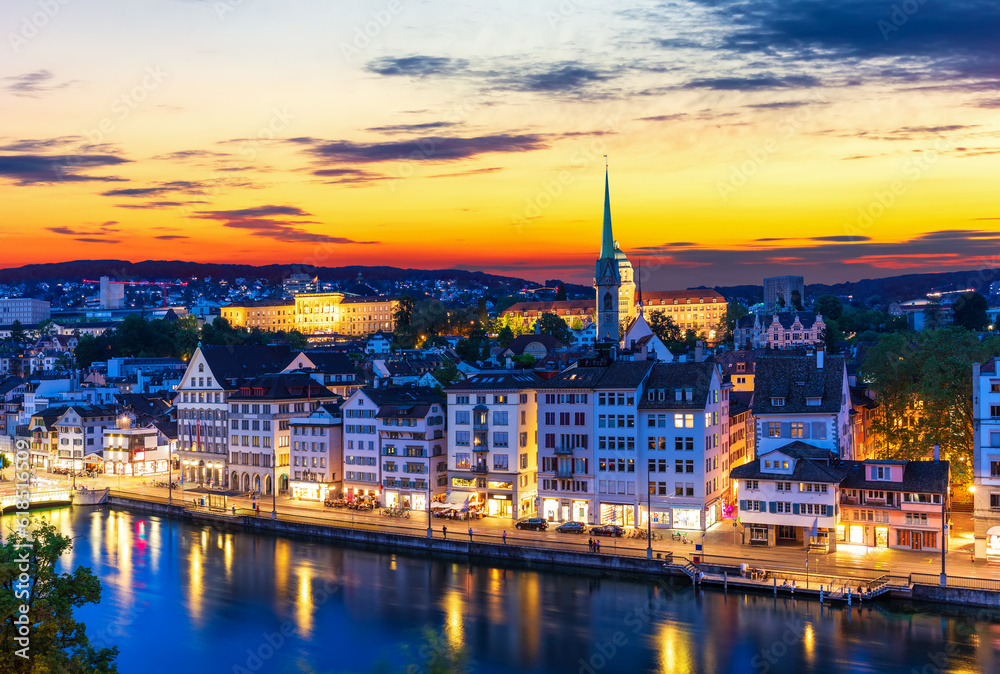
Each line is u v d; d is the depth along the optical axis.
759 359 129.38
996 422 101.25
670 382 125.56
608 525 120.31
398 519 136.12
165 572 115.69
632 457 125.06
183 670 84.81
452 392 139.62
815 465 111.00
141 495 164.62
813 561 104.12
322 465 156.50
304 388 170.50
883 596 95.69
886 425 138.50
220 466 177.00
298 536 133.50
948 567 99.81
